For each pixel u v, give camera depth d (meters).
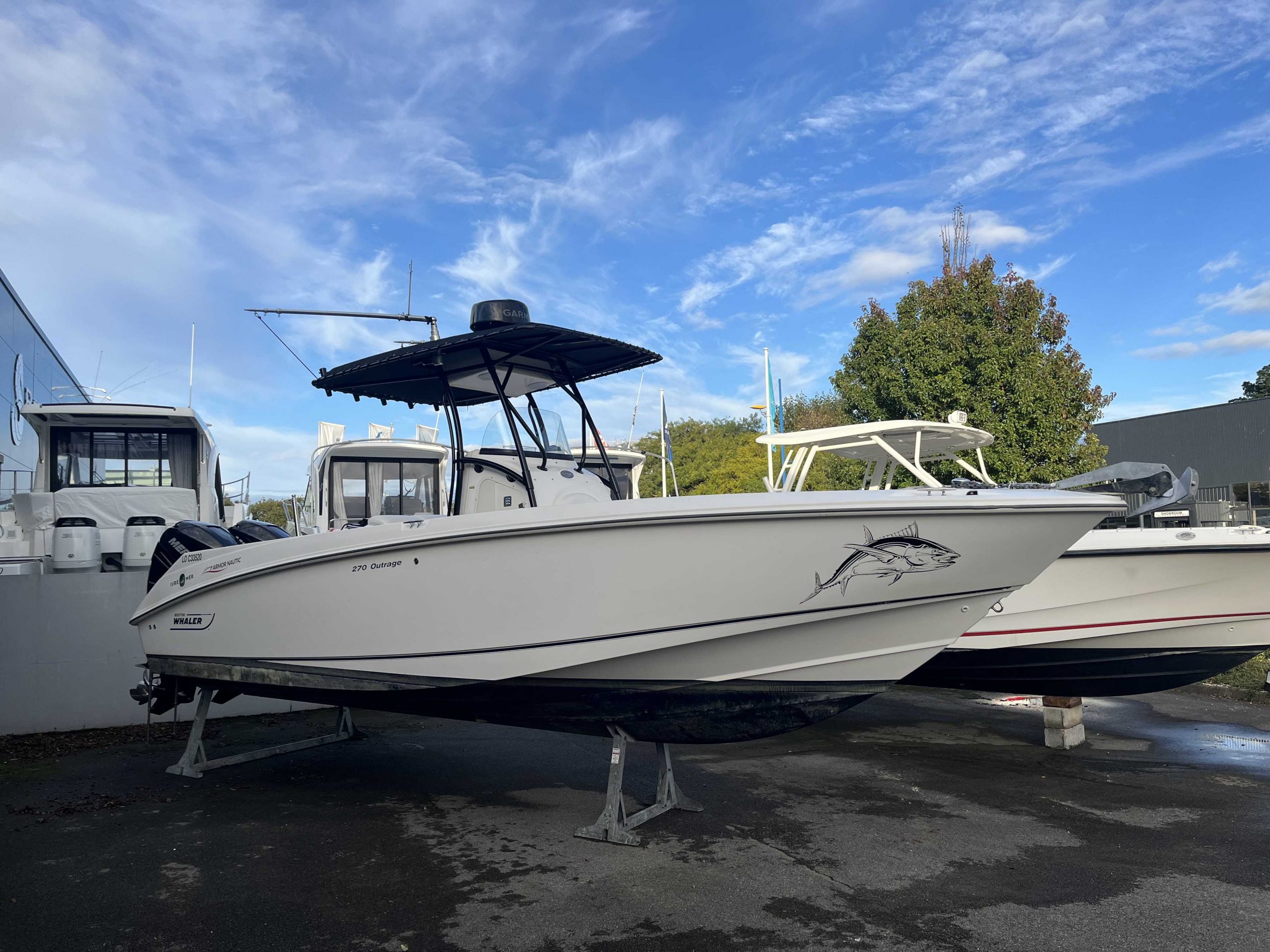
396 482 10.12
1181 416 25.59
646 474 32.19
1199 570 6.14
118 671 6.84
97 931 3.12
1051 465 12.66
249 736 6.60
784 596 3.99
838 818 4.55
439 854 3.97
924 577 4.09
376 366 5.12
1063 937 3.07
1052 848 4.04
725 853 3.99
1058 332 13.78
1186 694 8.34
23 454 17.53
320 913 3.29
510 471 4.91
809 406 41.72
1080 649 6.34
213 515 10.49
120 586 6.85
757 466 27.83
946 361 12.88
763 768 5.68
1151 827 4.38
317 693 4.98
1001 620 6.37
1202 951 2.96
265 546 4.85
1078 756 6.04
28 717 6.59
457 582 4.20
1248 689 8.20
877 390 13.82
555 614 4.05
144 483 9.84
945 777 5.43
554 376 5.47
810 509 3.84
